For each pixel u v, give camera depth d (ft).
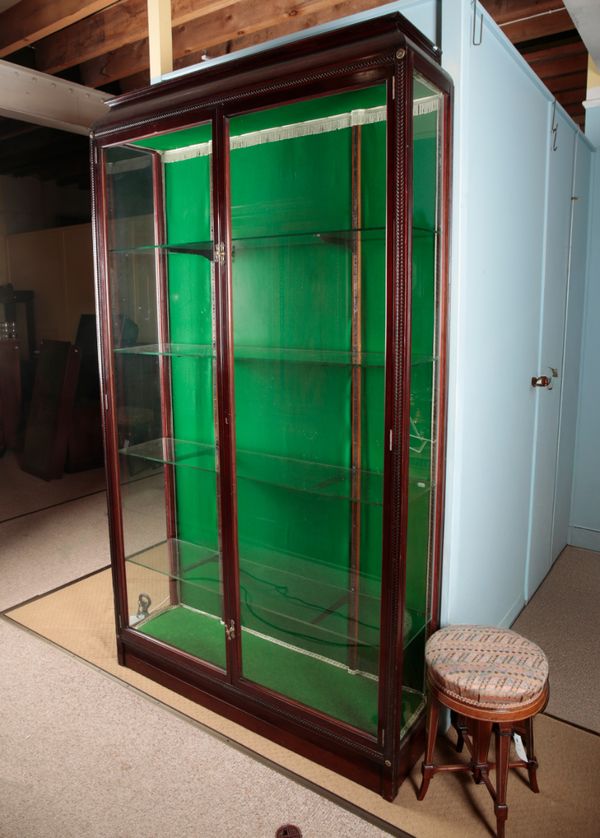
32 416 16.85
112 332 7.12
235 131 6.25
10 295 19.75
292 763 6.26
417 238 5.31
